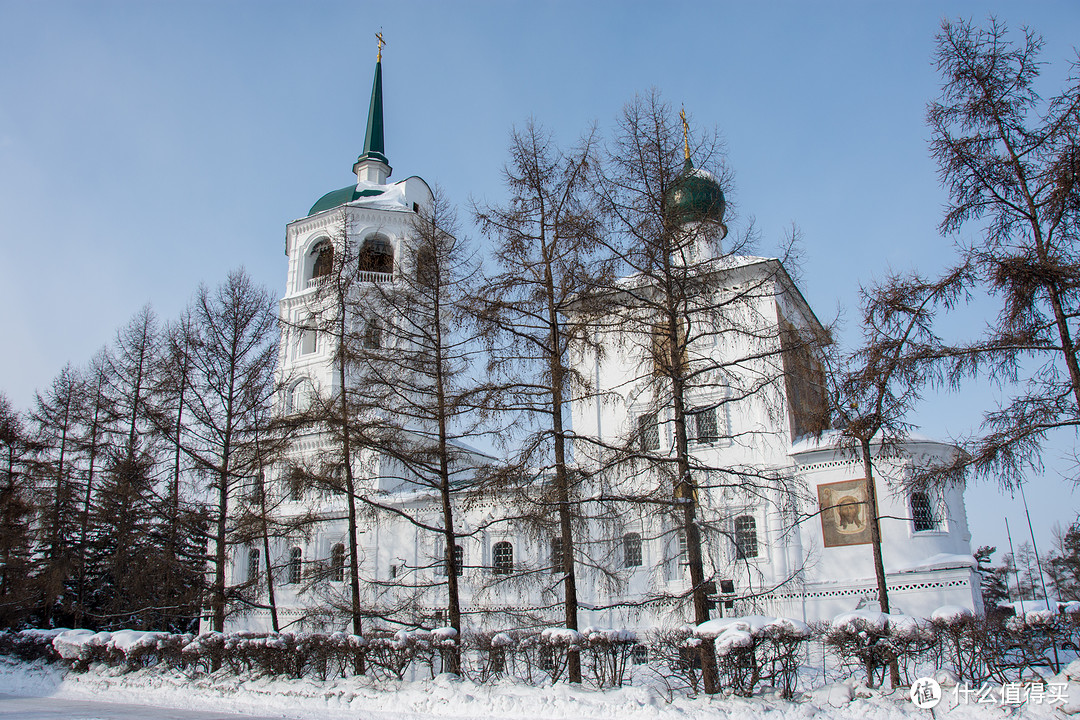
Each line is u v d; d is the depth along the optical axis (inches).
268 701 677.9
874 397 646.5
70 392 1416.1
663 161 669.3
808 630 542.0
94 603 1424.7
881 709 488.4
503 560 1228.5
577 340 708.7
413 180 1654.8
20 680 959.6
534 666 666.2
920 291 594.6
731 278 687.1
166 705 705.0
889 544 1022.4
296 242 1609.3
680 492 653.3
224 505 1000.9
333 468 830.5
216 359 1019.3
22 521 1320.1
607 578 694.5
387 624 1157.1
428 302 828.6
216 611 932.0
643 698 550.6
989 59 581.9
